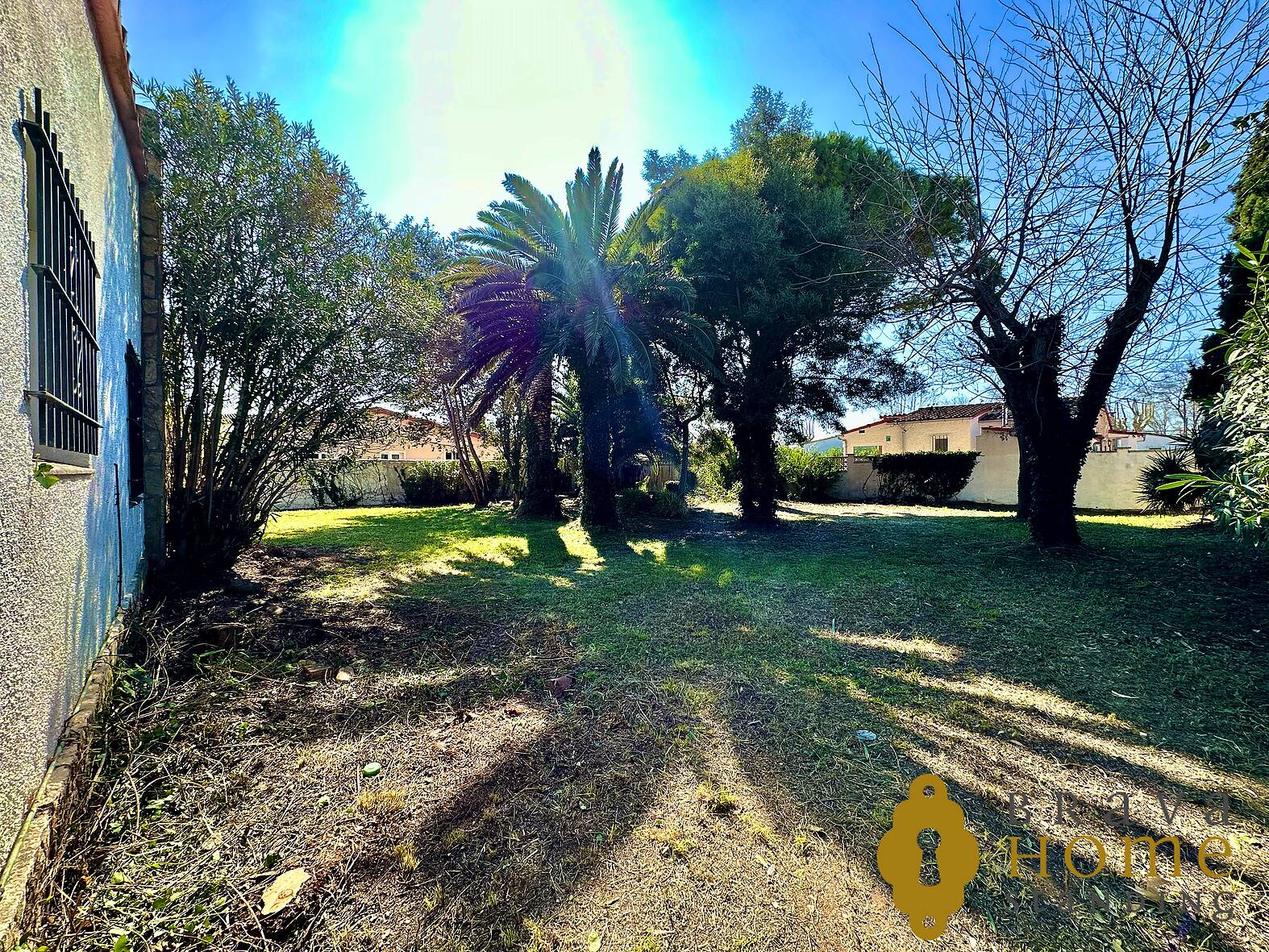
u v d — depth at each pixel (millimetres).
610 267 8664
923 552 7441
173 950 1455
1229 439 3291
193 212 4543
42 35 1836
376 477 16469
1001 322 6070
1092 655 3760
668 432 11469
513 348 10180
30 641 1598
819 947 1537
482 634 4160
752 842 1951
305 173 5117
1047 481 6699
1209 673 3400
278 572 6086
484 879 1762
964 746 2621
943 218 6246
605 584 5840
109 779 2107
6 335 1449
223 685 3002
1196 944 1549
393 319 5809
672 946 1535
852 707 3029
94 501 2557
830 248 8930
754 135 11062
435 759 2453
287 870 1768
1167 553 6113
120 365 3426
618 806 2141
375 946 1510
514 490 14164
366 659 3570
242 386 5016
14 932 1280
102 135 2916
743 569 6641
